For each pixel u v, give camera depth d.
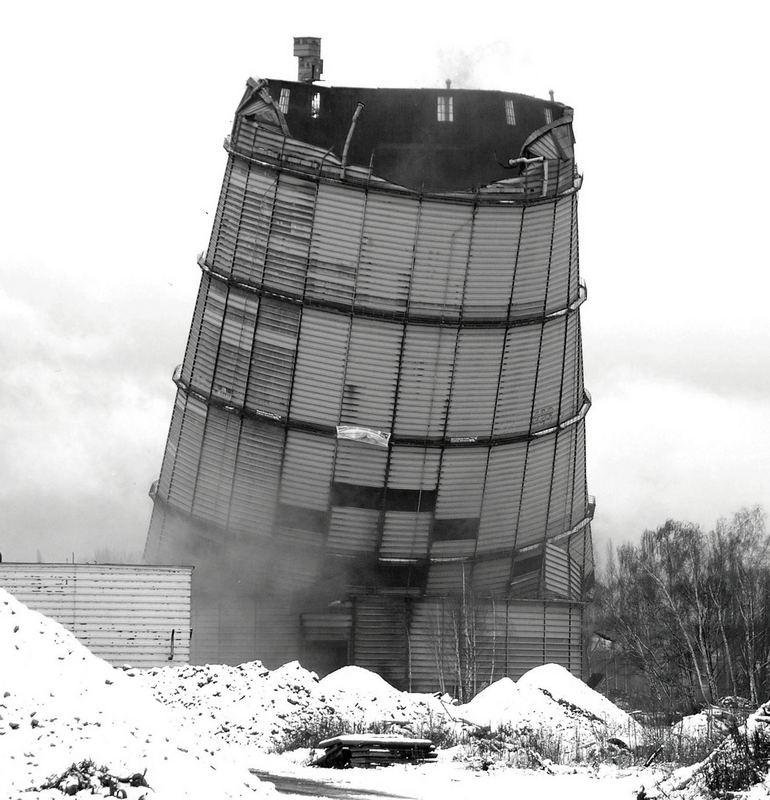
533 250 66.44
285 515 68.88
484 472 69.25
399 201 64.44
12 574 53.75
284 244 65.50
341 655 68.75
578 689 47.97
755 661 67.19
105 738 19.28
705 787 23.69
